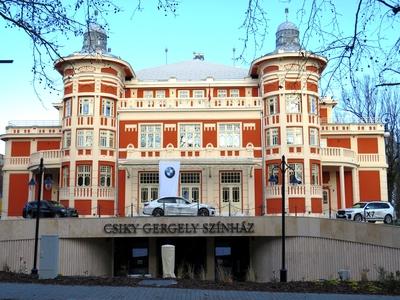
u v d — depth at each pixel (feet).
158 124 154.81
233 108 154.51
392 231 87.61
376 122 175.32
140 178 152.87
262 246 100.01
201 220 98.58
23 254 92.48
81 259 96.32
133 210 149.79
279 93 150.20
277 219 96.17
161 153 152.25
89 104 151.33
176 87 170.91
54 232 94.48
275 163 148.56
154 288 49.16
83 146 149.07
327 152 153.99
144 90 171.22
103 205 146.82
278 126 149.79
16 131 171.32
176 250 107.34
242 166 151.02
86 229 96.68
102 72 152.97
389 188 192.03
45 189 164.35
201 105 155.53
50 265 58.49
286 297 44.60
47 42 36.40
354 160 158.71
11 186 168.55
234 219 97.91
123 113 155.53
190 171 152.25
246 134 153.79
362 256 89.30
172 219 98.78
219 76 186.39
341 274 75.72
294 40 158.71
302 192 144.97
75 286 50.08
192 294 45.60
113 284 51.72
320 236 92.73
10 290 46.93
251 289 49.39
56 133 169.99
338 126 167.63
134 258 106.83
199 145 153.58
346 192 164.66
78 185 147.43
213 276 104.73
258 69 162.30
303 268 92.84
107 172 150.30
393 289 49.39
